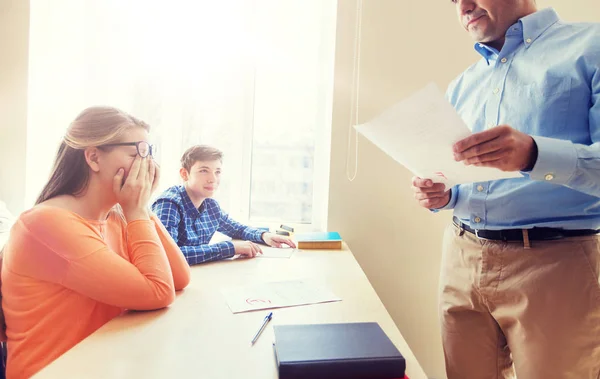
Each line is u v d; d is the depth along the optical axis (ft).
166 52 6.34
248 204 6.77
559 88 2.96
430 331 6.17
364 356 1.98
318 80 6.54
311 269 4.13
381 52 6.05
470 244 3.46
